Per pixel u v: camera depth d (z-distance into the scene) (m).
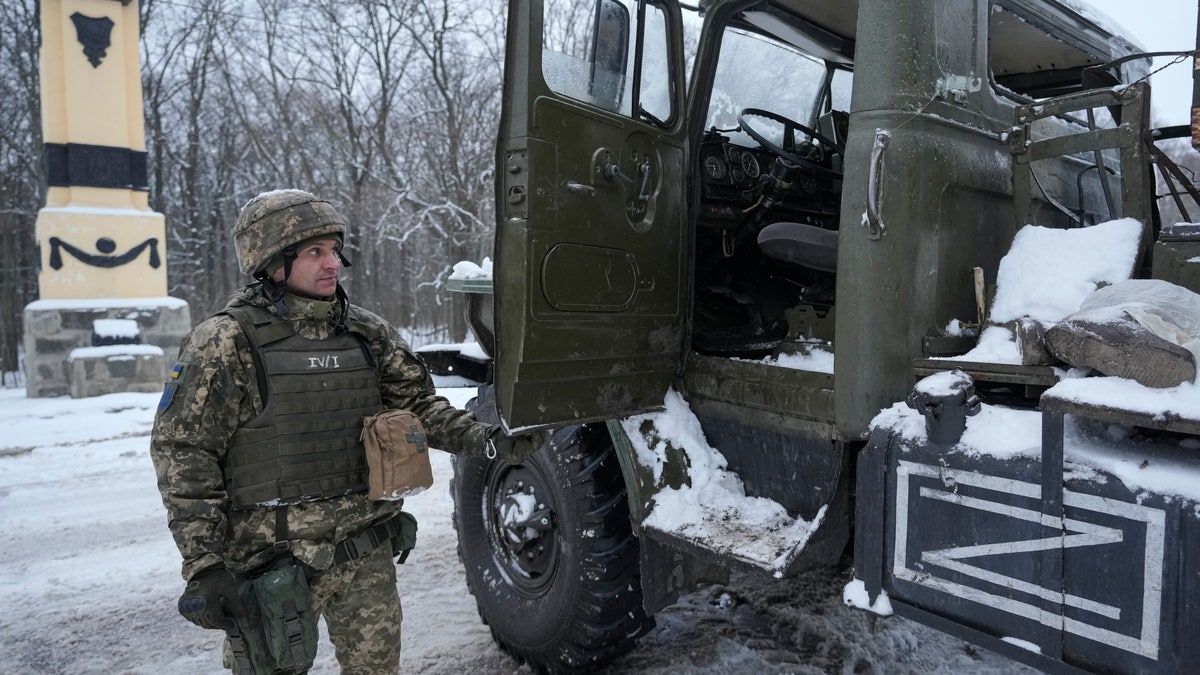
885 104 1.78
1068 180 2.44
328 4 17.48
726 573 2.40
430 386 2.13
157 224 9.17
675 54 2.39
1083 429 1.41
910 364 1.80
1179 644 1.20
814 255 2.22
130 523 4.33
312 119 18.55
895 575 1.61
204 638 2.99
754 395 2.22
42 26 8.55
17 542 4.03
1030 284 1.78
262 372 1.72
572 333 2.06
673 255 2.39
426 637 2.94
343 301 1.93
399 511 1.98
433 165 16.67
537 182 1.94
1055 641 1.35
